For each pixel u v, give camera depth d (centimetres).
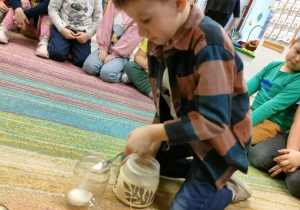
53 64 144
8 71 112
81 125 93
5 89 97
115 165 78
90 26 164
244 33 337
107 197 64
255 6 328
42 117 88
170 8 46
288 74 124
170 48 54
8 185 56
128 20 159
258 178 100
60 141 79
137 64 154
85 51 161
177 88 60
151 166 66
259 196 87
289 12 205
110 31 159
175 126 53
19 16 151
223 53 51
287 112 123
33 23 167
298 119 107
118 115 113
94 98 120
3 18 163
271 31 222
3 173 58
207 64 50
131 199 62
